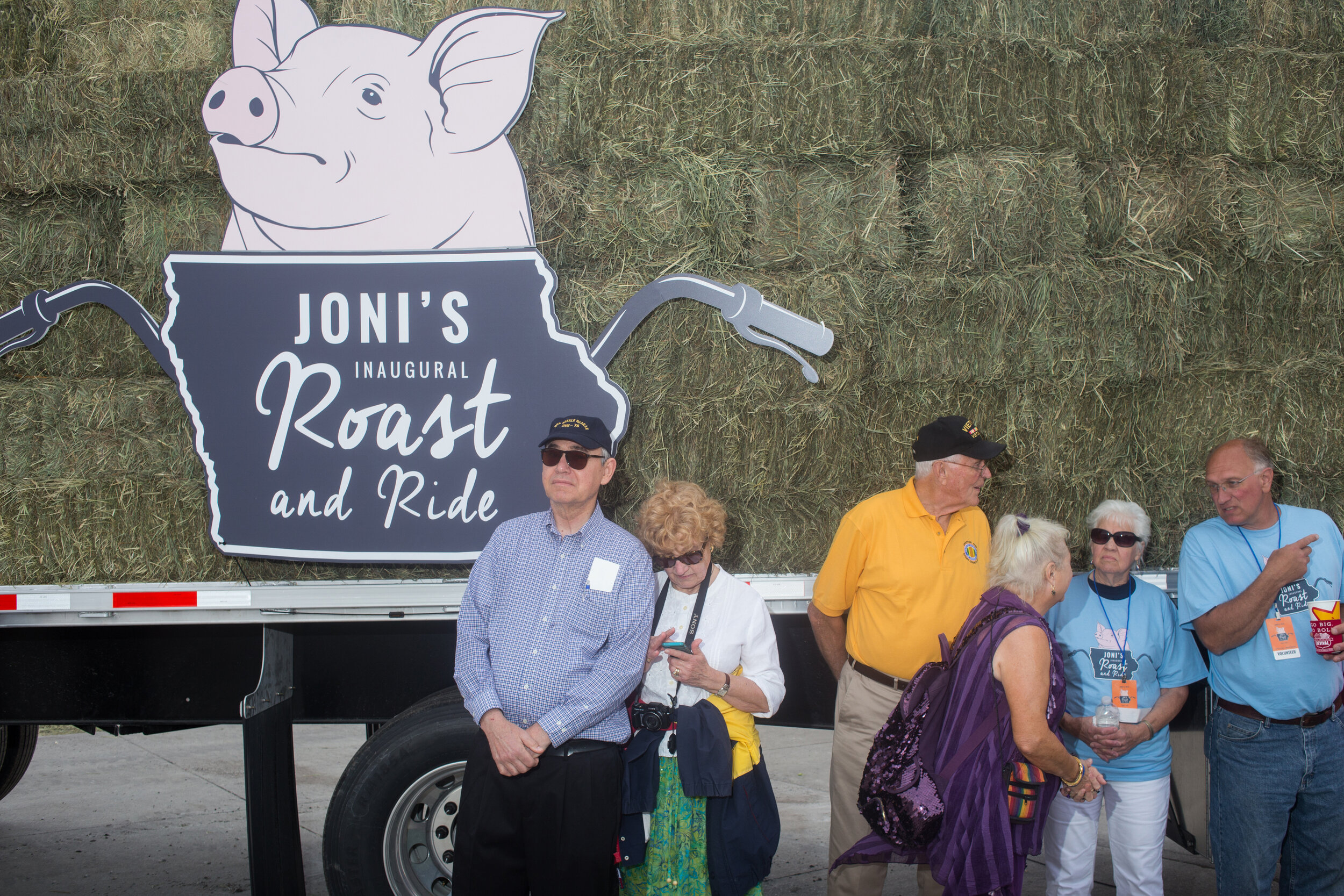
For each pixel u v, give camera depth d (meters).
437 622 2.93
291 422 2.72
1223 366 2.89
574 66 2.81
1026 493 2.87
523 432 2.71
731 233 2.82
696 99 2.83
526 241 2.77
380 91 2.75
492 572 2.49
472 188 2.77
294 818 2.87
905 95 2.86
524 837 2.35
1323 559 2.61
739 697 2.40
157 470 2.85
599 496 2.81
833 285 2.76
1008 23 2.94
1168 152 2.94
